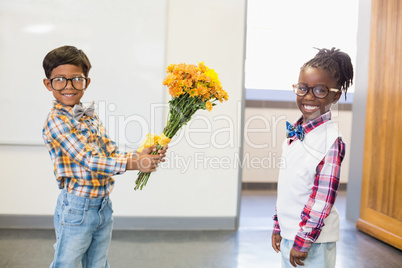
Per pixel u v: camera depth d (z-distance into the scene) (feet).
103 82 11.27
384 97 11.43
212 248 10.41
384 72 11.43
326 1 18.24
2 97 10.96
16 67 10.94
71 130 5.25
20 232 11.01
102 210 5.49
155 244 10.57
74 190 5.31
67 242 5.28
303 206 4.85
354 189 12.87
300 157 4.87
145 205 11.73
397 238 10.53
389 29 11.21
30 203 11.35
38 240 10.48
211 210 11.94
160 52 11.37
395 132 10.93
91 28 11.12
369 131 12.05
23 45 10.91
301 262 4.70
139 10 11.23
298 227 4.85
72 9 11.02
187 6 11.42
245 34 11.64
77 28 11.09
